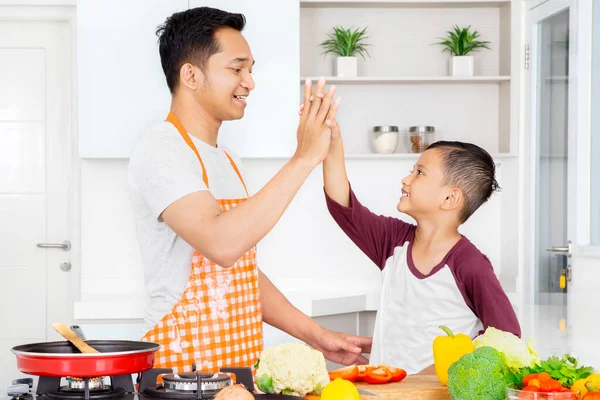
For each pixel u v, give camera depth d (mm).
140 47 3244
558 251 3238
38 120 4059
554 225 3328
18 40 4031
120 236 3570
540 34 3469
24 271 4070
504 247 3752
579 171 3086
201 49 1748
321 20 3725
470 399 1277
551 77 3365
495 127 3762
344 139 3736
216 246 1548
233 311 1783
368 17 3744
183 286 1753
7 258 4062
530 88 3523
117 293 3500
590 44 3061
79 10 3227
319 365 1367
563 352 3182
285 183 1537
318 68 3727
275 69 3301
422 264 1869
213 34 1748
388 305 1921
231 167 1909
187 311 1743
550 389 1213
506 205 3730
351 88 3729
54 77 4047
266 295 1955
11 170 4066
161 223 1735
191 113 1800
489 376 1267
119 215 3574
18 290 4059
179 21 1768
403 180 1905
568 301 3148
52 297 4070
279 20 3287
